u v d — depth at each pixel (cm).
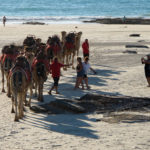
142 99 4244
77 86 5128
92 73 6359
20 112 3656
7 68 4569
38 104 4262
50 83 5597
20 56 3675
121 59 7906
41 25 17825
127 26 17438
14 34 12875
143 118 3497
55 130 3228
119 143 2730
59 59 6178
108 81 5653
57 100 4231
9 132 3183
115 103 4119
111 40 11388
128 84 5394
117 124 3350
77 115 3781
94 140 2852
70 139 2911
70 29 15288
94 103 4128
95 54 8656
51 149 2659
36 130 3244
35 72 4297
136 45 9888
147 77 5188
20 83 3503
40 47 5384
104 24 19238
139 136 2897
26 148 2706
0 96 4738
